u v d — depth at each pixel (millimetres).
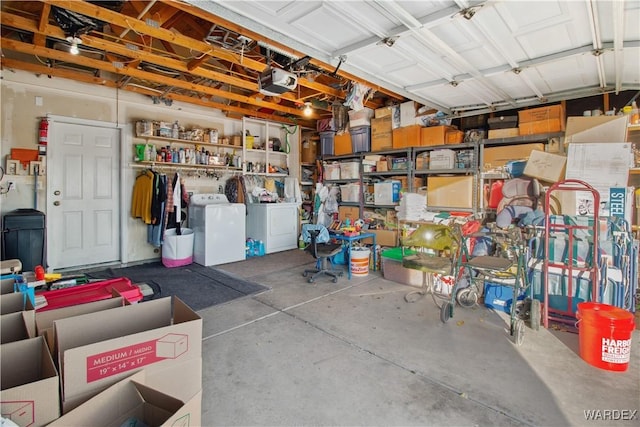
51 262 4172
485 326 2785
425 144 4699
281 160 6594
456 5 1983
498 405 1773
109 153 4656
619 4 1874
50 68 3803
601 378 2027
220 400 1809
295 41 2506
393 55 2721
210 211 4777
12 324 1331
